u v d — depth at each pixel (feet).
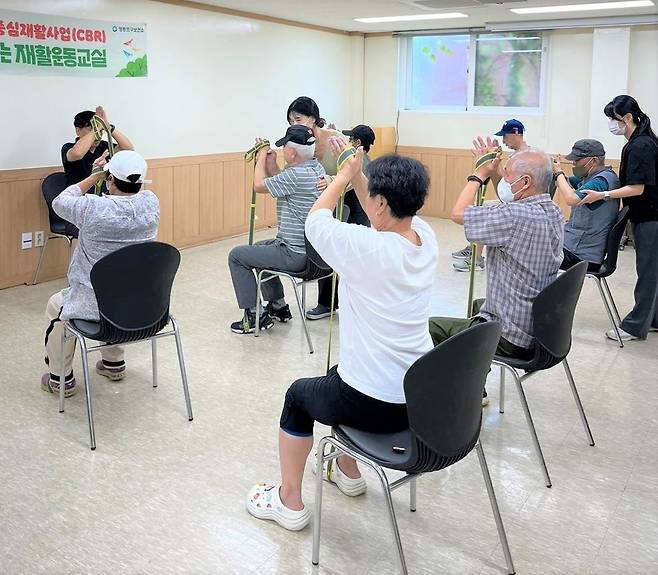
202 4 21.03
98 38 18.16
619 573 6.97
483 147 8.88
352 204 14.78
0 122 16.21
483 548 7.35
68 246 18.02
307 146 12.89
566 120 25.36
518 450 9.45
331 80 27.50
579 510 8.06
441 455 6.18
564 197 12.78
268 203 24.98
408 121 28.48
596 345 13.57
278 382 11.54
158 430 9.78
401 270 6.20
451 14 23.24
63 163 16.69
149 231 9.95
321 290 14.98
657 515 7.98
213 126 22.20
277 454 9.20
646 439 9.81
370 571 6.95
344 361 6.66
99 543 7.29
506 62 26.27
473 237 8.44
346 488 8.22
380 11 22.38
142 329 9.50
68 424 9.89
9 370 11.76
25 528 7.51
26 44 16.46
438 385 5.89
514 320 8.63
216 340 13.47
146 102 19.81
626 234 22.59
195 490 8.31
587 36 24.41
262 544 7.33
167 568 6.91
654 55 23.36
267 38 23.81
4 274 16.78
